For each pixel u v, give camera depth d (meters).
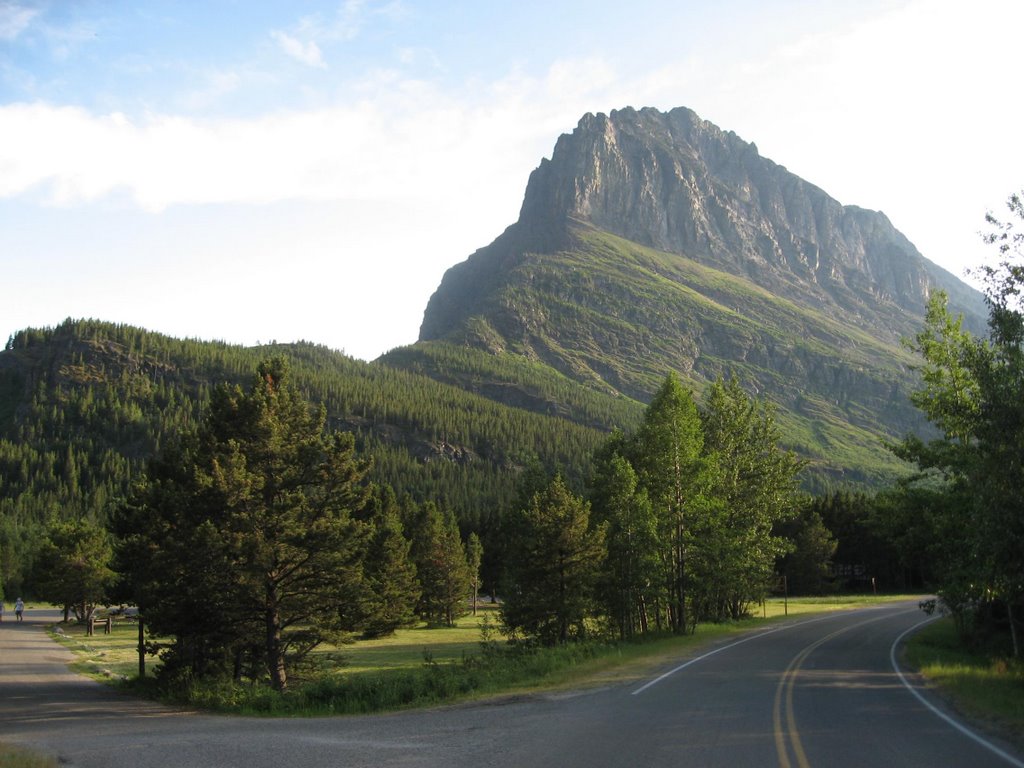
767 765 10.41
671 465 44.22
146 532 29.88
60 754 12.57
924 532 30.55
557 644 35.31
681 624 43.12
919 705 16.44
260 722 16.80
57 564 70.50
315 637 27.95
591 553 37.97
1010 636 33.06
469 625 82.56
